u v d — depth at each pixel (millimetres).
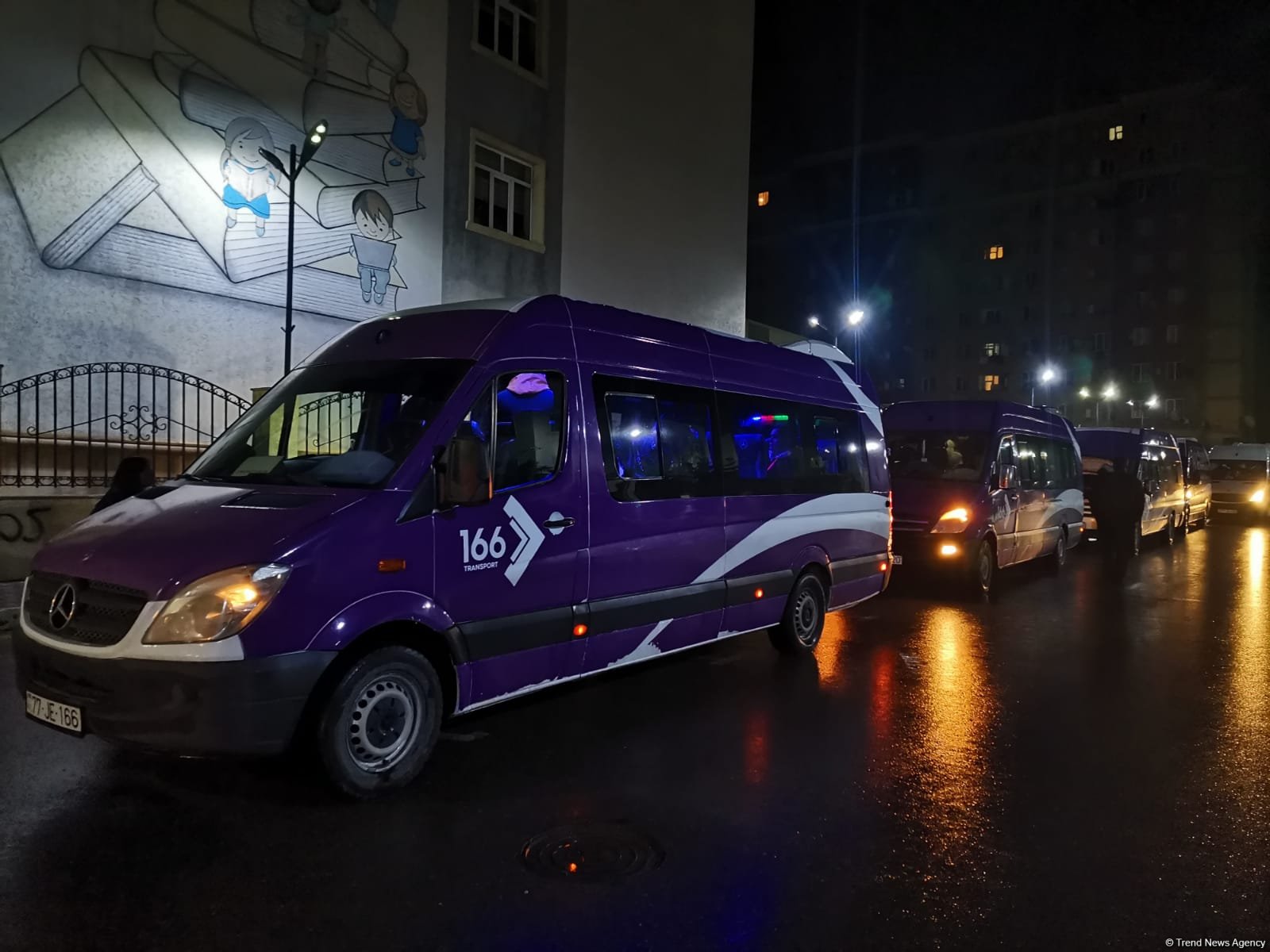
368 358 4980
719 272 20656
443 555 4301
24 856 3518
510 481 4734
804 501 7234
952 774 4723
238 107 11406
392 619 4066
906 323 72250
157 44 10625
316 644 3771
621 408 5516
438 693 4336
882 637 8430
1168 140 62656
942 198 70875
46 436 9828
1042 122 66750
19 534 9281
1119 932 3127
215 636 3564
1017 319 68125
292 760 4336
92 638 3707
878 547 8406
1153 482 18266
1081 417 65438
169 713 3559
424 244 13883
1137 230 63844
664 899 3287
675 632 5883
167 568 3660
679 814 4098
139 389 10023
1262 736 5484
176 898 3215
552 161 16281
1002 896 3381
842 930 3102
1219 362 61500
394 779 4172
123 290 10445
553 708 5828
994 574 11555
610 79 17547
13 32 9523
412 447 4328
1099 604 10672
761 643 7996
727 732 5363
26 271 9695
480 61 14805
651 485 5660
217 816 3918
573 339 5289
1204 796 4465
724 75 20766
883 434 8766
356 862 3520
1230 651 7984
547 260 16203
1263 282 62594
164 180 10750
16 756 4578
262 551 3701
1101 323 65062
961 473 11328
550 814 4055
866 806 4242
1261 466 28422
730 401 6539
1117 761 4980
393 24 13289
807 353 7910
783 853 3707
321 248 12445
